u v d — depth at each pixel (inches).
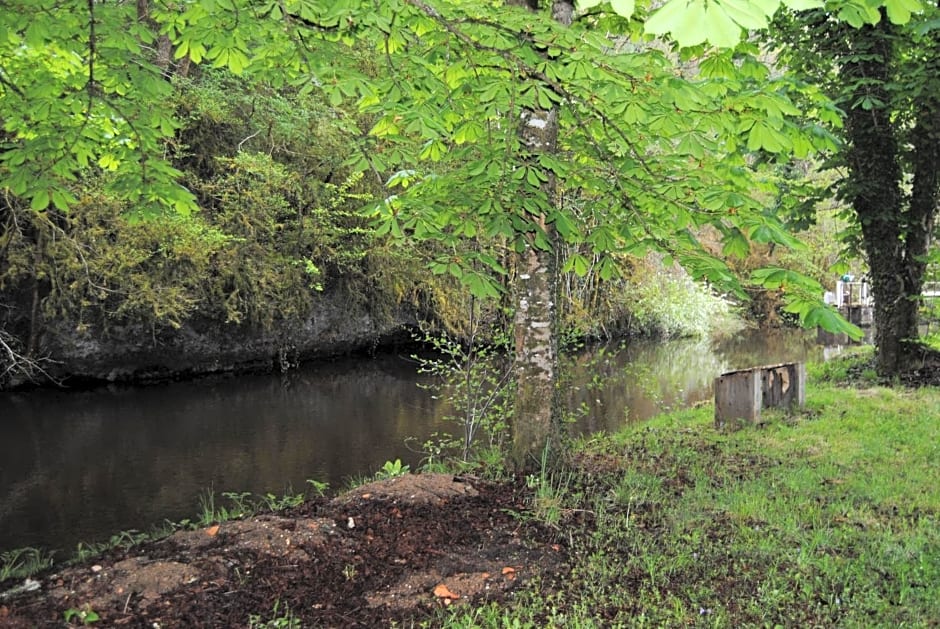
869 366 407.2
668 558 149.1
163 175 168.7
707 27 39.6
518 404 200.5
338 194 553.9
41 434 334.0
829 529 166.7
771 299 1003.3
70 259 417.1
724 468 221.9
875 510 180.7
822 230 917.8
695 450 250.1
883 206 369.1
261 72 162.4
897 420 286.5
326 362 570.9
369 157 156.1
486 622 120.8
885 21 331.3
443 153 170.1
